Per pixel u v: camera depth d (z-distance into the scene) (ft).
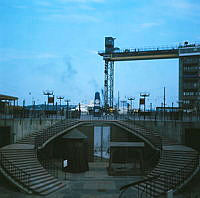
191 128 99.96
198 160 72.59
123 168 98.68
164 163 82.02
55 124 106.01
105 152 127.24
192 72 239.50
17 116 114.42
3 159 70.13
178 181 66.64
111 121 110.42
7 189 64.23
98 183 78.38
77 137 97.96
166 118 132.77
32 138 97.50
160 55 236.43
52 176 77.05
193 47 231.50
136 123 113.70
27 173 71.36
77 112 146.00
